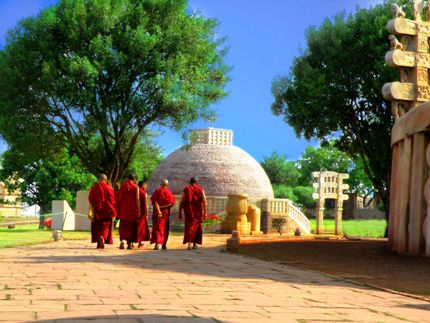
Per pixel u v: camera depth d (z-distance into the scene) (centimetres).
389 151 2828
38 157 2966
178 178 4203
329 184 3080
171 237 2283
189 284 742
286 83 3009
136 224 1474
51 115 2772
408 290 789
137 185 1500
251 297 636
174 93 2728
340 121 2925
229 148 4431
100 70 2633
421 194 1380
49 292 625
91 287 676
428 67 1616
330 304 605
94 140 3088
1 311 491
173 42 2764
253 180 4316
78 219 2688
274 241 1848
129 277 802
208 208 3391
